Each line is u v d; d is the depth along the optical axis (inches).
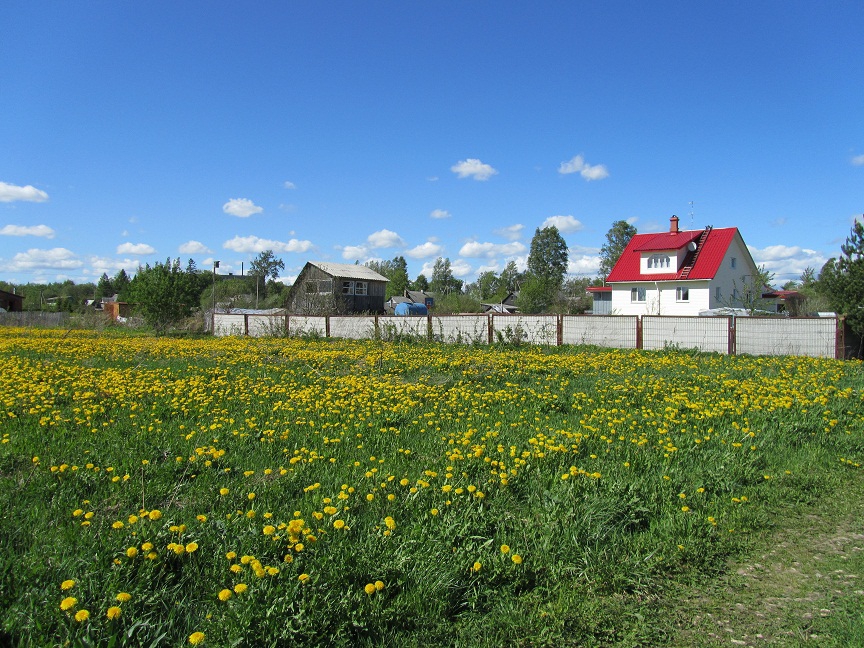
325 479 208.4
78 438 259.3
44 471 206.8
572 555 161.2
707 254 1605.6
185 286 1283.2
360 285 2052.2
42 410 317.7
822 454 264.4
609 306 1967.3
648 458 242.8
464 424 306.2
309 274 1971.0
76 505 177.2
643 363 643.5
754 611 140.3
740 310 1304.1
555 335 906.7
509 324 937.5
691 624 135.0
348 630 122.4
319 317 1122.0
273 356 700.7
